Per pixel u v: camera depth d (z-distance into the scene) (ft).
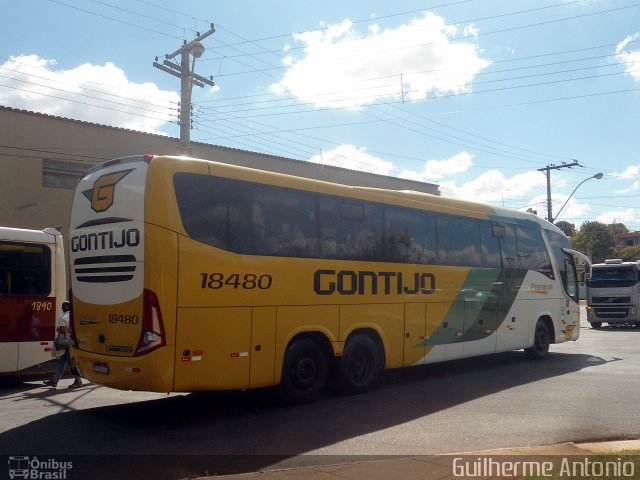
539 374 41.29
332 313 32.01
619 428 25.93
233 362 27.30
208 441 24.03
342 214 33.37
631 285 89.92
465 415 28.45
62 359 39.96
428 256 38.60
